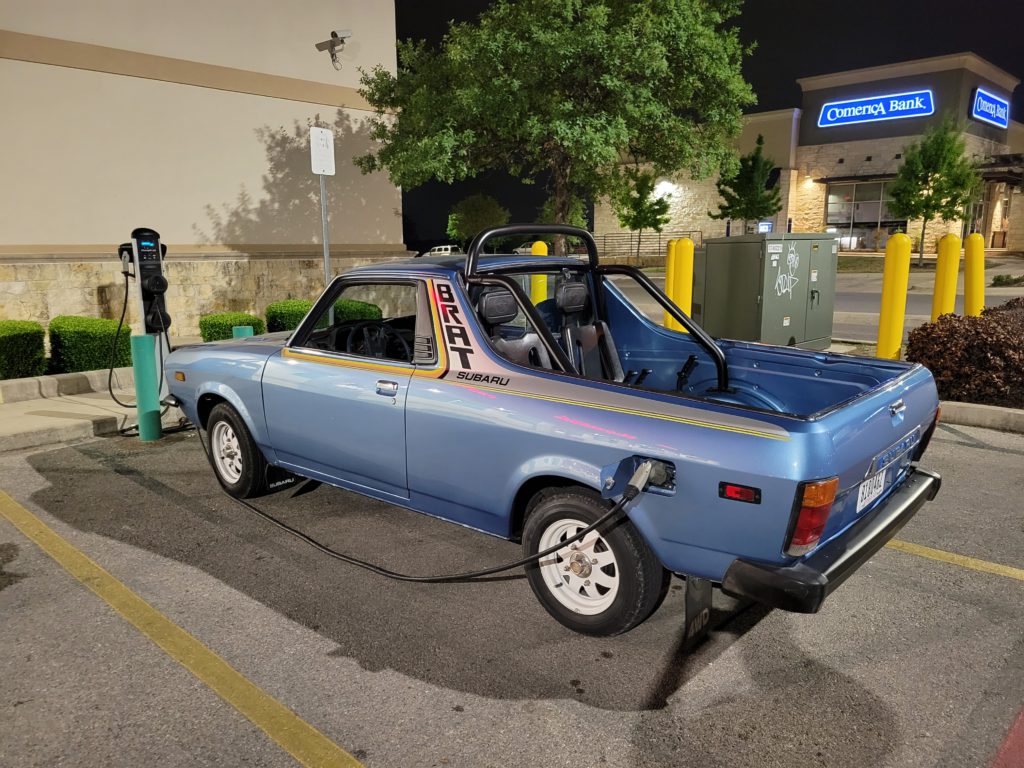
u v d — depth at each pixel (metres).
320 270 13.07
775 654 3.19
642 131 13.34
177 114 11.09
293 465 4.57
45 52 9.76
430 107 12.75
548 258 4.26
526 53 11.88
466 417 3.45
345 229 13.48
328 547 4.31
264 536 4.45
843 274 26.16
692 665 3.11
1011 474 5.35
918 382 3.56
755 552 2.74
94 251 10.45
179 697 2.90
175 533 4.49
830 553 2.82
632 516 2.97
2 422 6.50
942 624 3.41
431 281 3.72
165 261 11.21
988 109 34.56
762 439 2.68
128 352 8.67
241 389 4.67
